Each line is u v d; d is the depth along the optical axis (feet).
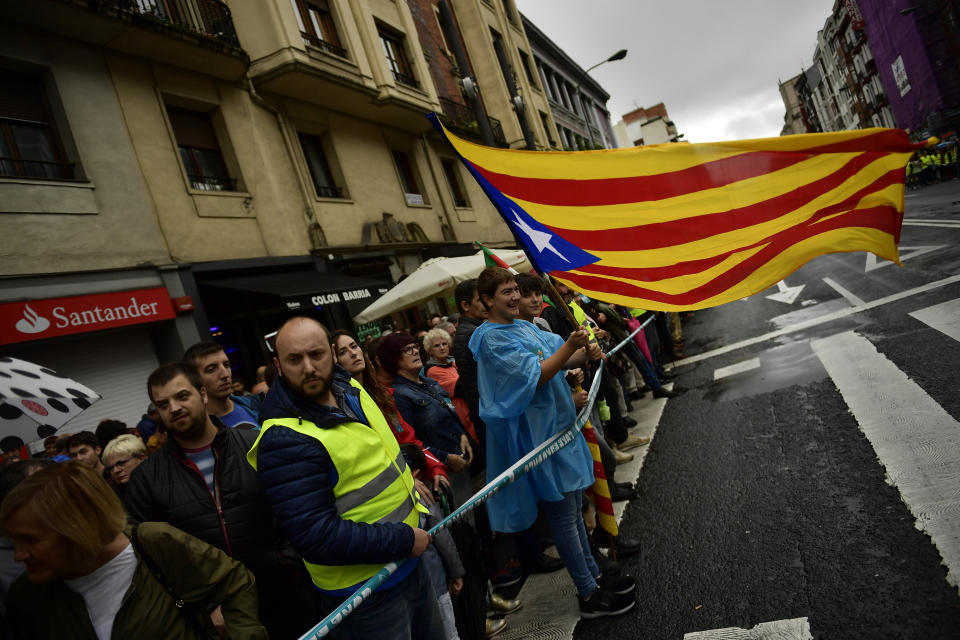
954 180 90.07
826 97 257.75
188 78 31.83
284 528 5.63
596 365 14.24
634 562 10.80
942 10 112.27
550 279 8.69
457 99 66.23
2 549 5.99
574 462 9.07
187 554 5.67
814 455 12.58
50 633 5.10
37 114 25.26
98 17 25.82
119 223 26.40
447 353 14.30
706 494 12.53
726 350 26.02
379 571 6.11
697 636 8.22
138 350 26.91
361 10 45.01
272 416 5.96
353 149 44.70
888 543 8.80
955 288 21.93
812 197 9.12
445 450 10.91
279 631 7.14
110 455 10.12
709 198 9.39
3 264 21.95
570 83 122.93
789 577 8.85
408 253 47.91
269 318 35.14
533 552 11.64
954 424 11.66
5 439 10.51
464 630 8.89
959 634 6.73
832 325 23.52
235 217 32.50
